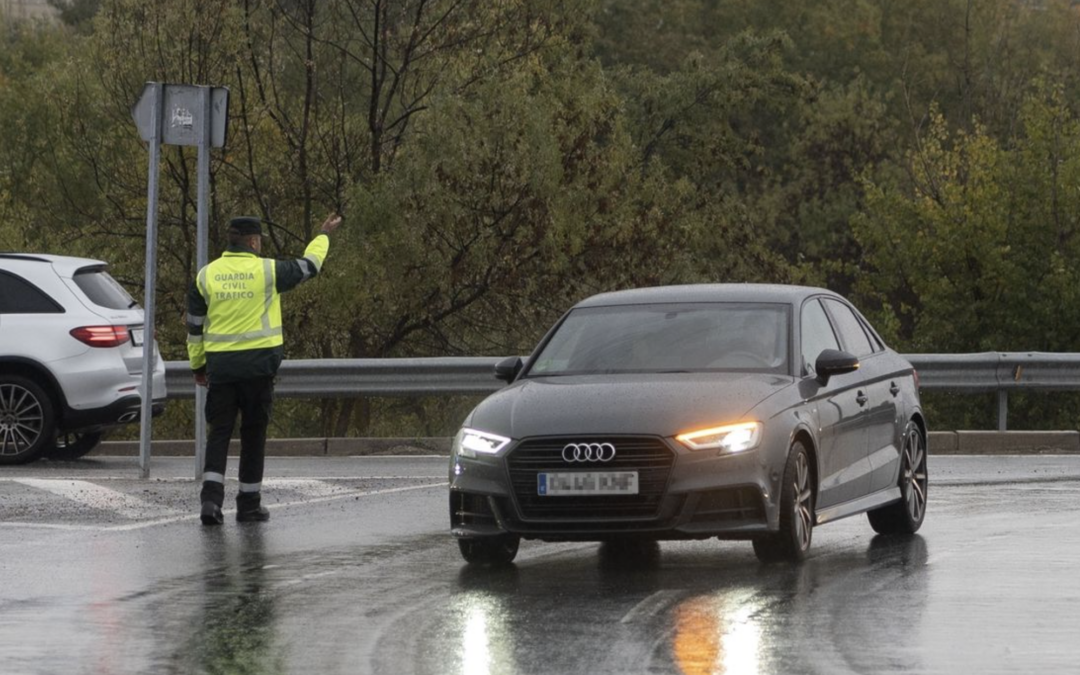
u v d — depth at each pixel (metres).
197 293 41.38
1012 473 51.94
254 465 41.41
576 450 31.78
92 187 101.12
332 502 44.88
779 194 183.75
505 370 36.59
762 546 33.31
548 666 23.50
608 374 35.28
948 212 116.62
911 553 35.12
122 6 90.56
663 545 36.81
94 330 56.34
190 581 31.83
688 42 199.88
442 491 47.25
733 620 27.12
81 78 96.75
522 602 29.16
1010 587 30.41
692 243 102.50
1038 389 68.12
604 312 37.59
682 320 36.72
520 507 32.06
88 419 56.25
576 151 95.00
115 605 29.16
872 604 28.66
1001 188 115.56
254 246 42.28
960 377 67.69
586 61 106.38
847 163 182.62
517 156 88.06
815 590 30.23
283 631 26.53
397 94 97.25
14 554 35.53
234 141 94.75
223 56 90.88
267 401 41.47
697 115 147.75
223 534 38.75
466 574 32.62
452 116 89.00
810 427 34.12
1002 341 112.50
